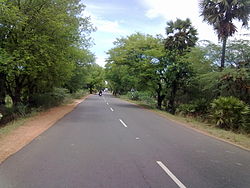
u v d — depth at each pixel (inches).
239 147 356.5
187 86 1072.2
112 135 412.2
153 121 636.1
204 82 849.5
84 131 442.3
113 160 262.7
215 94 841.5
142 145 342.0
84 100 1630.2
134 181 203.5
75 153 286.5
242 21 747.4
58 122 555.2
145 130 481.1
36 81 839.7
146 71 1149.7
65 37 735.1
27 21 622.8
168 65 1088.8
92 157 271.7
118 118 668.1
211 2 760.3
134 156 281.6
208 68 877.8
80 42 988.6
